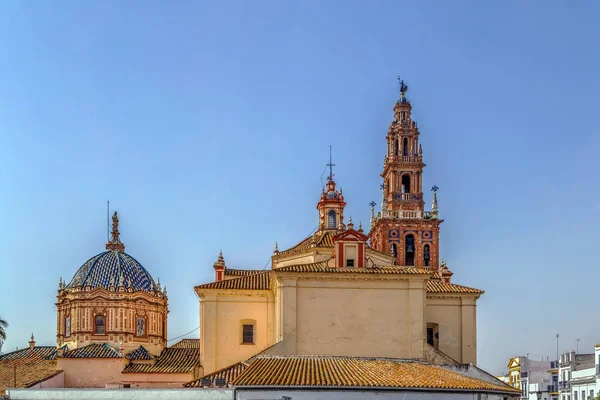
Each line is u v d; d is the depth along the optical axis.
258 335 60.84
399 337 54.59
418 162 109.19
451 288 62.34
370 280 55.25
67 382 67.44
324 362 50.41
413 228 106.81
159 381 67.12
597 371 102.94
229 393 44.56
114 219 81.62
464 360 60.69
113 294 73.62
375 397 42.31
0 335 78.69
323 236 66.06
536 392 122.44
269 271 66.12
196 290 61.31
